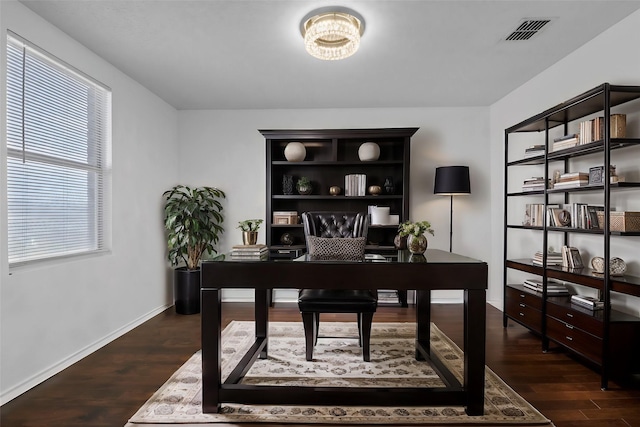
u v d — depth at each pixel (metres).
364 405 1.95
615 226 2.33
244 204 4.61
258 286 1.95
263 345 2.58
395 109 4.51
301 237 4.61
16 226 2.26
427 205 4.49
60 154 2.62
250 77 3.50
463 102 4.31
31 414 1.92
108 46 2.83
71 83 2.73
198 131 4.61
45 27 2.43
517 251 3.89
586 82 2.81
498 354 2.77
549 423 1.84
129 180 3.45
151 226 3.88
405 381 2.30
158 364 2.57
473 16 2.41
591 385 2.27
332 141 4.45
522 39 2.75
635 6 2.30
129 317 3.42
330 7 2.30
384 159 4.57
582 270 2.70
